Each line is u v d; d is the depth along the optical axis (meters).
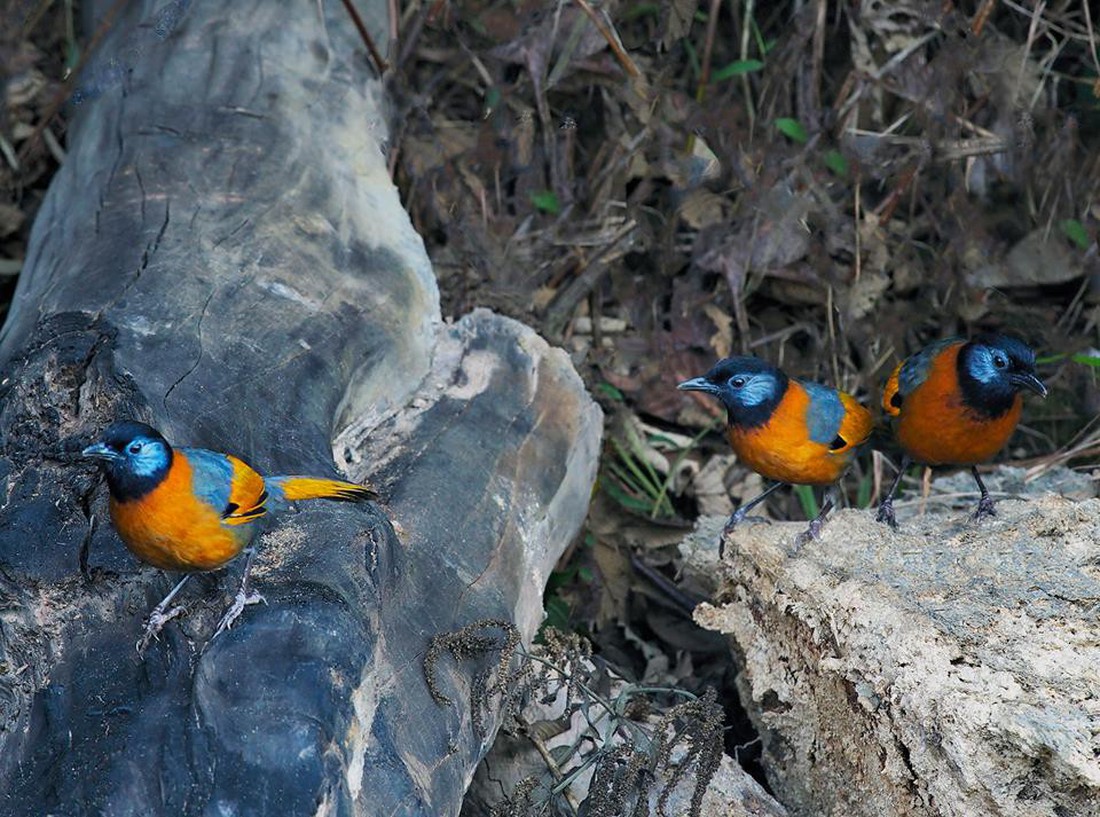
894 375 10.50
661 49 14.79
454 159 14.03
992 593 8.70
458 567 8.92
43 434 8.47
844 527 9.79
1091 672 7.86
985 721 7.59
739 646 10.29
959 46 13.95
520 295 13.73
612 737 9.37
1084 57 14.94
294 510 7.95
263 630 6.87
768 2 15.39
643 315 14.27
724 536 10.09
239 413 8.73
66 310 9.35
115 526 7.27
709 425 13.86
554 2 13.73
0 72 13.73
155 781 6.46
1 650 7.49
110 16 12.51
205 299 9.59
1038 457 13.59
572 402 10.82
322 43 12.62
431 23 13.99
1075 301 14.37
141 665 7.12
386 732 7.40
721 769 9.47
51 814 6.36
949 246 14.21
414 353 10.65
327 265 10.54
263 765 6.47
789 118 14.48
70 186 11.78
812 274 14.24
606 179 14.38
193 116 11.64
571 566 12.54
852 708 8.84
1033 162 14.33
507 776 9.40
